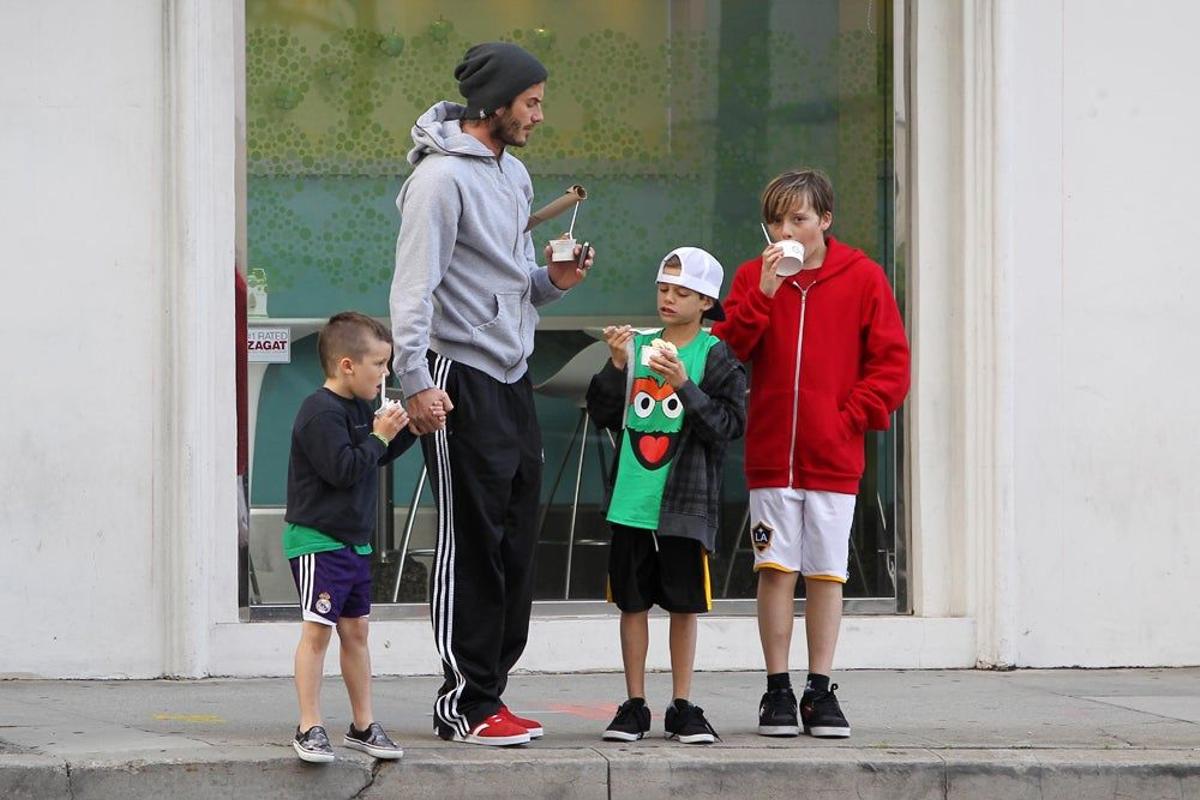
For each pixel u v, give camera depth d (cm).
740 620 2866
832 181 2997
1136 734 2269
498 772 1997
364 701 2031
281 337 2881
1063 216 2900
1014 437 2884
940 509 2923
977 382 2888
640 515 2148
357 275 2916
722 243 3003
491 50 2098
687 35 2988
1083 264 2903
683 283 2161
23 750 2008
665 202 2992
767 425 2245
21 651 2684
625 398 2205
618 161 2981
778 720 2206
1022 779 2084
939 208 2923
